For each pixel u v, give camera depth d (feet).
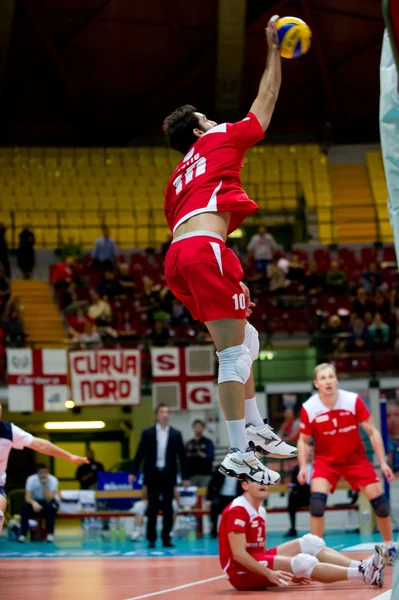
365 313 101.35
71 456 37.32
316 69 134.21
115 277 111.55
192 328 100.22
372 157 144.77
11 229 128.26
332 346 95.71
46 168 140.87
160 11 122.21
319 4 120.78
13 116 143.64
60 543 74.02
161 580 39.68
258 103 20.10
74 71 133.39
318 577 34.94
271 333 103.14
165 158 144.46
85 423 110.93
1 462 36.68
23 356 86.43
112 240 114.62
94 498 77.82
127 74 135.13
